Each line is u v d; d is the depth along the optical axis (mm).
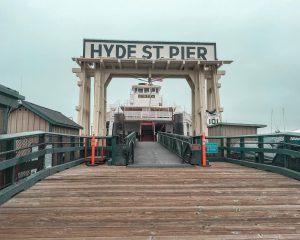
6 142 5664
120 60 13938
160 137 21750
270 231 4008
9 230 4023
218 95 14805
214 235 3859
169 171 8875
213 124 14562
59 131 11953
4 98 5789
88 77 15594
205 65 14680
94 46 14203
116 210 4883
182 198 5586
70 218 4512
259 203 5316
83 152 13211
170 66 14922
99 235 3867
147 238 3758
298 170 7824
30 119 11336
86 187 6461
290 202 5379
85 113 14953
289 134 7852
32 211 4820
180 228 4121
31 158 6645
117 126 19969
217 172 8672
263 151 9586
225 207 5055
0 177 5469
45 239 3719
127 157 11156
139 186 6578
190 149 10984
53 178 7516
